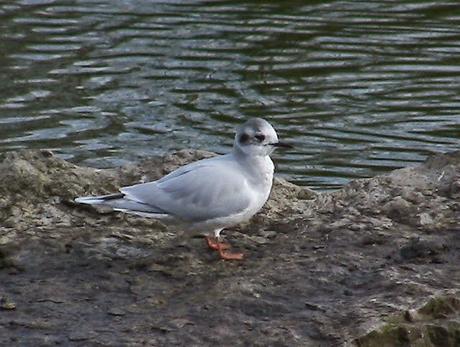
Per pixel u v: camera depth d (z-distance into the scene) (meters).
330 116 21.27
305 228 13.19
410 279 11.77
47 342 10.73
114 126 20.92
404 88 22.48
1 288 11.80
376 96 22.16
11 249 12.52
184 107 21.70
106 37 24.95
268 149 12.27
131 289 11.73
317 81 22.78
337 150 19.94
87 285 11.84
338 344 10.54
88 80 22.84
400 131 20.66
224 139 20.39
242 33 25.11
